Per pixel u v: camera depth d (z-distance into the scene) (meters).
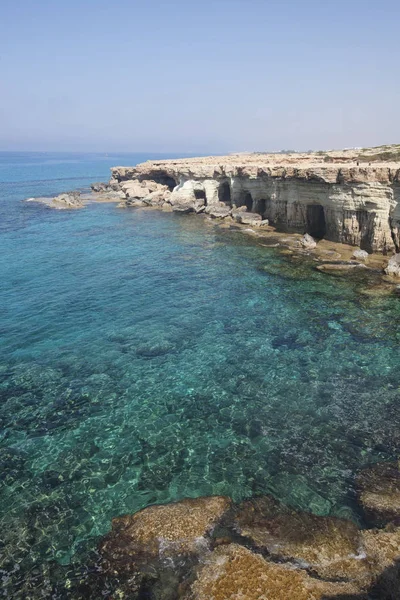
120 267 38.81
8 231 54.66
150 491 14.29
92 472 15.19
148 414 18.38
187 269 37.69
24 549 12.25
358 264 35.16
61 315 28.23
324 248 40.03
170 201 70.06
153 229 54.88
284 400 19.03
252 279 34.41
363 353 22.72
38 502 13.91
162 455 15.97
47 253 43.88
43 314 28.38
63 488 14.48
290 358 22.47
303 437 16.69
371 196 35.78
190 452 16.09
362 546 11.62
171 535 12.10
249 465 15.34
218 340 24.62
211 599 10.09
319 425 17.33
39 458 15.91
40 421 18.00
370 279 32.47
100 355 23.16
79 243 48.16
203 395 19.61
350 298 29.69
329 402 18.77
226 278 34.97
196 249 44.12
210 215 60.22
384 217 35.41
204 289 32.69
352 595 10.19
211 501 13.35
